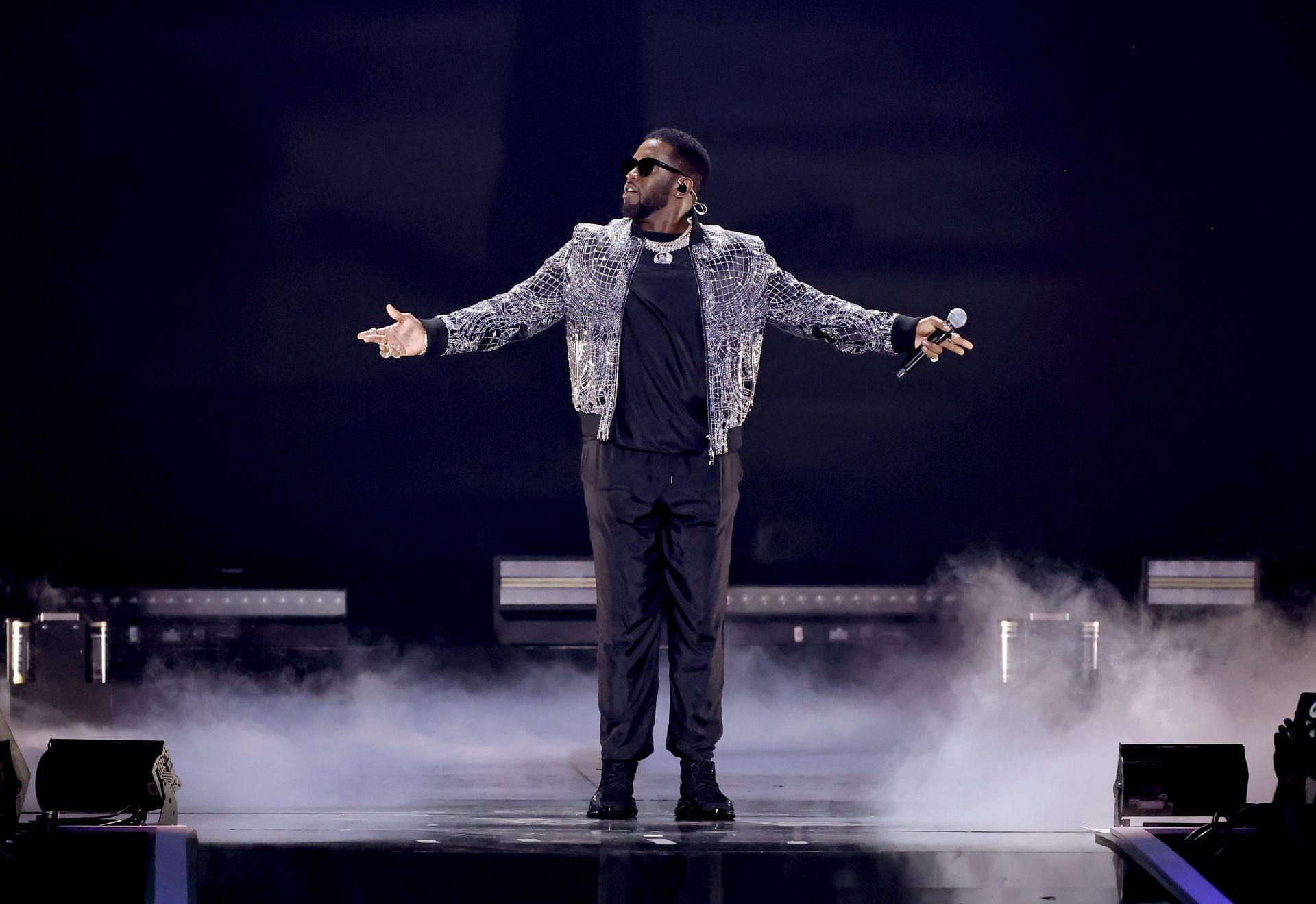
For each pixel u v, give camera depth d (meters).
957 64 18.81
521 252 18.98
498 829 8.41
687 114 18.83
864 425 19.45
